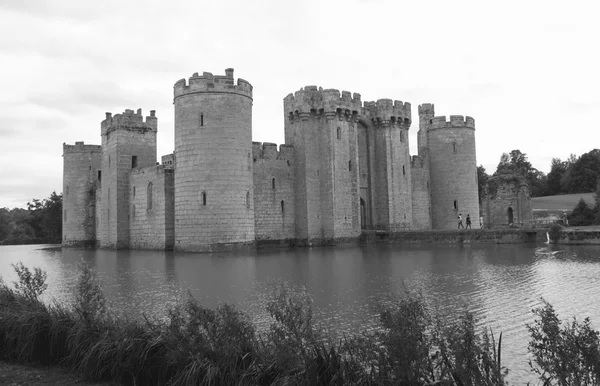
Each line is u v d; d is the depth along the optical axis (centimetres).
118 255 4781
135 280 2689
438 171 6981
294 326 1046
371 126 6494
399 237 5716
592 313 1730
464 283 2422
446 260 3559
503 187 7456
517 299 1998
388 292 2188
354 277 2681
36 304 1499
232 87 4894
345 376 945
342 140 5881
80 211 6888
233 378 1034
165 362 1149
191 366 1084
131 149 6062
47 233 9906
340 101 5838
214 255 4381
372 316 1717
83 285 1455
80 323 1326
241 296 2116
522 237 5181
